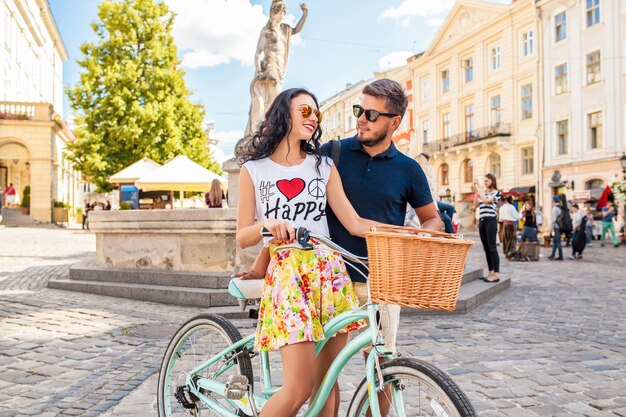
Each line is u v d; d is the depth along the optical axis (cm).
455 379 400
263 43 959
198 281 715
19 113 3166
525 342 515
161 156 2806
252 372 246
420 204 260
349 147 258
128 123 2750
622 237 2192
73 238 2161
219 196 1035
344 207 231
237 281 236
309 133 222
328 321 216
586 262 1388
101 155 2733
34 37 4356
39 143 3188
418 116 4269
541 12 3064
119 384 386
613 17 2659
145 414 329
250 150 227
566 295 823
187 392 270
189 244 762
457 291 188
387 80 247
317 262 217
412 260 181
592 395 367
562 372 418
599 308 711
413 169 257
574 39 2875
